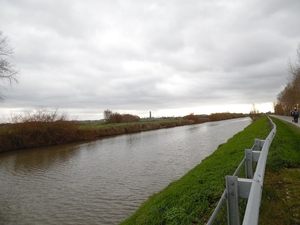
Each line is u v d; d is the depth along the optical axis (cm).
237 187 297
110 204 1084
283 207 461
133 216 677
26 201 1187
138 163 1947
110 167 1866
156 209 603
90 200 1150
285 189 551
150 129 6500
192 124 9000
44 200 1190
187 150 2455
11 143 3075
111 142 3653
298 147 984
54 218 977
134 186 1323
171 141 3391
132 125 5875
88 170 1803
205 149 2458
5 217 1010
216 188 609
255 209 205
